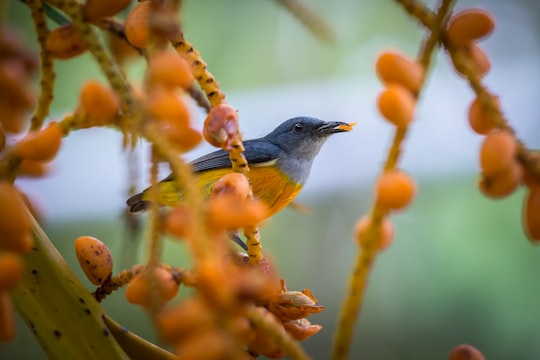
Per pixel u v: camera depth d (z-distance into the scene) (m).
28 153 2.12
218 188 2.13
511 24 5.91
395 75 2.09
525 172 2.09
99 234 4.11
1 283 2.08
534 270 4.41
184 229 2.07
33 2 2.16
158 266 2.10
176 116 2.09
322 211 5.09
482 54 2.11
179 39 2.15
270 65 5.55
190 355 2.05
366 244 2.09
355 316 2.10
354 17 5.90
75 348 2.15
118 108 2.12
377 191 2.08
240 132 2.17
